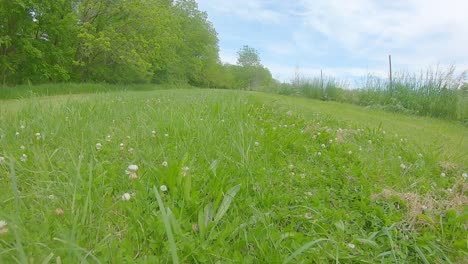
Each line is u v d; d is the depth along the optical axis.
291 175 2.20
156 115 3.50
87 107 3.83
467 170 2.84
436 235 1.63
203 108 4.10
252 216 1.57
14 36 12.45
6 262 1.07
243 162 2.12
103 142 2.52
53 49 14.34
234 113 3.80
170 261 1.21
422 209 1.87
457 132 6.10
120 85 18.58
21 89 9.56
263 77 54.62
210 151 2.33
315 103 11.43
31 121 2.99
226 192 1.70
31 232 1.25
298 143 2.94
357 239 1.48
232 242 1.37
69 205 1.47
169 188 1.73
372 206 1.84
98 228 1.31
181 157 2.14
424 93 10.67
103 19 17.31
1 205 1.45
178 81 29.84
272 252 1.27
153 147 2.45
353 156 2.82
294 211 1.70
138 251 1.28
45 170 1.79
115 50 17.56
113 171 1.90
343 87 16.28
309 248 1.36
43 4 12.87
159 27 19.48
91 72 18.22
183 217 1.51
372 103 12.00
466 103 9.10
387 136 4.16
